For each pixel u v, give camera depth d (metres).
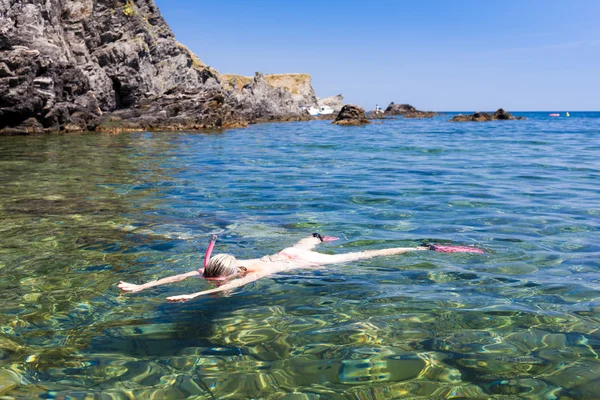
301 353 3.87
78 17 39.94
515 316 4.51
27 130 29.22
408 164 16.39
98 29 40.97
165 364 3.70
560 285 5.27
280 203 9.82
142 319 4.54
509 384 3.38
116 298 5.04
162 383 3.44
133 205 9.52
